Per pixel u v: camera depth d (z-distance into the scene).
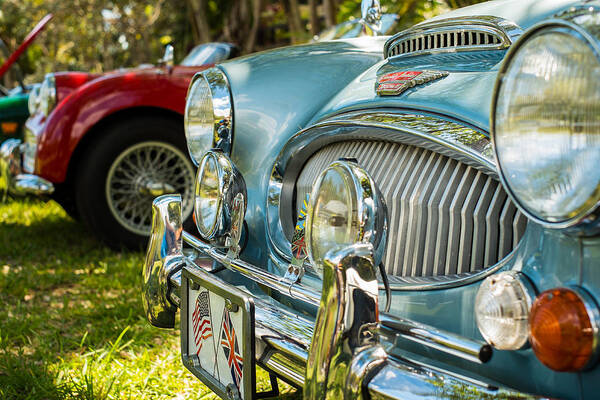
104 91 3.53
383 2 5.55
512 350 1.03
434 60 1.53
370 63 1.90
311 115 1.77
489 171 1.16
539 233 1.02
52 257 3.79
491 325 1.02
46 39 17.11
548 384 0.99
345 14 6.04
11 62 6.09
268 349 1.35
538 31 0.93
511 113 0.96
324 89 1.82
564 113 0.89
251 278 1.51
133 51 14.61
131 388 2.02
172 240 1.78
